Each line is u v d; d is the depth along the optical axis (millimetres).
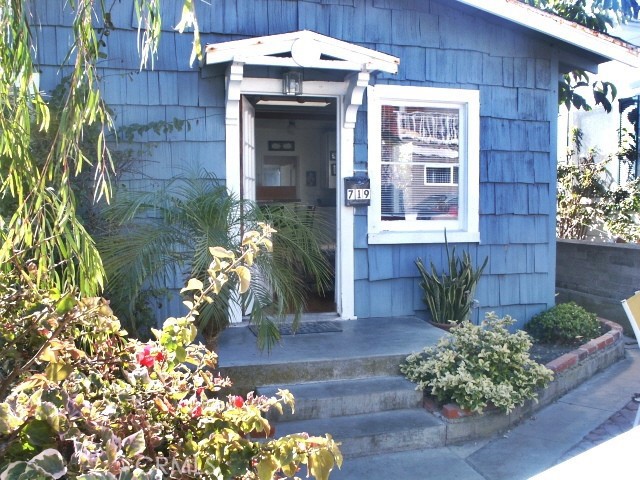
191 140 5461
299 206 4562
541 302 6695
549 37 6336
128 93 5320
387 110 6176
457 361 4770
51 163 2406
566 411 4898
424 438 4195
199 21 5492
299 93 5672
